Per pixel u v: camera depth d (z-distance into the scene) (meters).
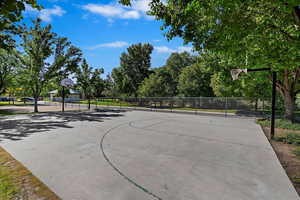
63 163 4.61
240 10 4.71
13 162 4.60
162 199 2.97
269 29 4.81
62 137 7.54
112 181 3.62
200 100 23.41
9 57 17.80
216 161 4.77
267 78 11.28
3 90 21.12
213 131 8.94
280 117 13.53
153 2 5.04
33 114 16.25
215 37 5.10
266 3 4.29
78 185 3.44
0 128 9.59
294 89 11.40
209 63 16.78
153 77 32.81
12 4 2.27
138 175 3.91
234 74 9.45
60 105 30.30
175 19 4.94
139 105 26.50
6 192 3.02
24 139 7.19
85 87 25.73
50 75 18.41
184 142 6.80
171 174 3.96
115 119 13.30
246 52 6.22
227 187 3.37
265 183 3.51
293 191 3.21
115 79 38.88
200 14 4.89
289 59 5.32
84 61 24.77
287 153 5.43
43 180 3.61
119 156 5.18
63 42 18.91
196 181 3.63
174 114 17.17
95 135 7.95
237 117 14.99
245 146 6.25
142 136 7.79
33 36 17.48
